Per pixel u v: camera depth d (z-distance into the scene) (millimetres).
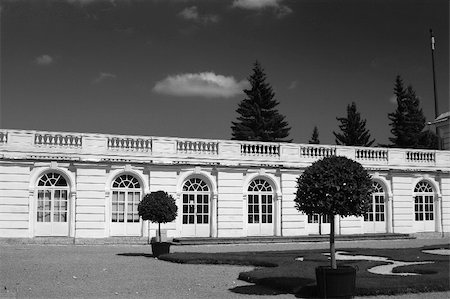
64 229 25578
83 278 13844
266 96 58750
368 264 16297
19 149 25391
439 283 12297
